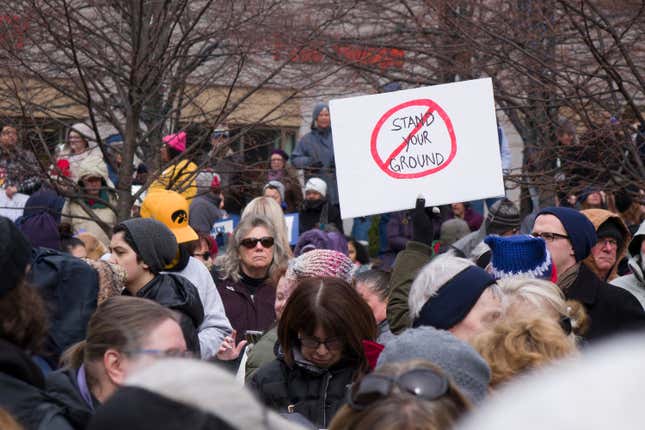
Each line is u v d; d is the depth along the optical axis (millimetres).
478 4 13750
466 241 12086
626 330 8867
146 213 10922
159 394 2814
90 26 14266
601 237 10734
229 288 11453
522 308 6680
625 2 13445
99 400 5602
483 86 10484
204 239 13719
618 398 1484
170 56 13359
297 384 7074
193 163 14422
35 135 14102
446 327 6527
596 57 11672
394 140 10508
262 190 16953
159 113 14258
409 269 8789
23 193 16484
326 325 6867
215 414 2752
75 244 12875
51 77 13758
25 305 5367
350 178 10516
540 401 1524
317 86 15086
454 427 3135
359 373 6973
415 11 17250
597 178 12586
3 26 12789
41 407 5172
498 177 10453
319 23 15578
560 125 13031
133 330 5543
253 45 13523
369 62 15547
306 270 9109
